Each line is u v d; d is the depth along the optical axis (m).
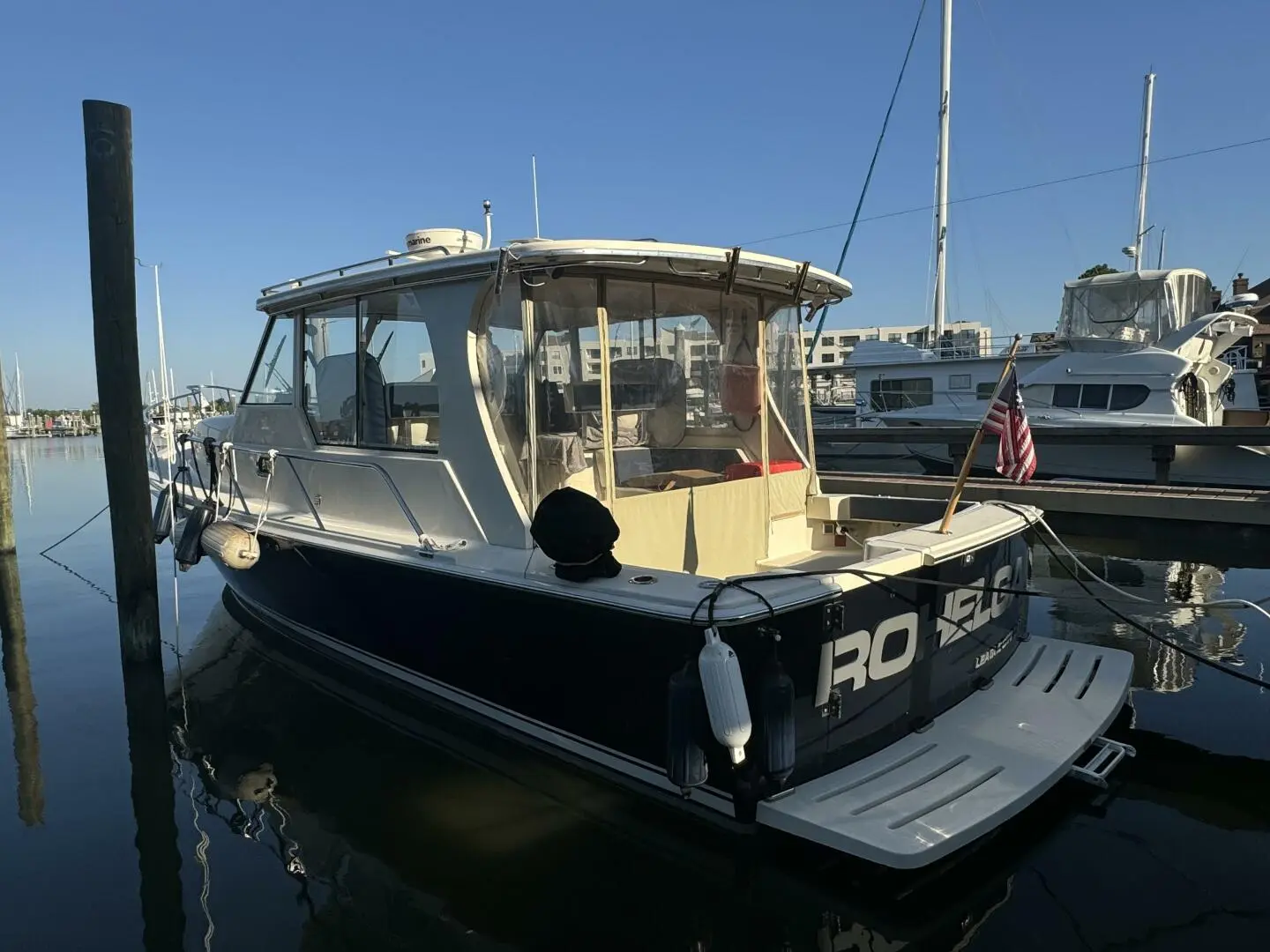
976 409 15.13
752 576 2.95
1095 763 3.42
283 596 5.23
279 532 4.65
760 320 4.42
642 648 3.01
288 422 5.04
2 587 7.80
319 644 5.11
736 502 4.21
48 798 3.80
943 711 3.48
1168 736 4.05
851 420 17.02
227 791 3.81
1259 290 35.03
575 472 3.71
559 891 2.97
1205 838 3.14
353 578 4.33
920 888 2.87
